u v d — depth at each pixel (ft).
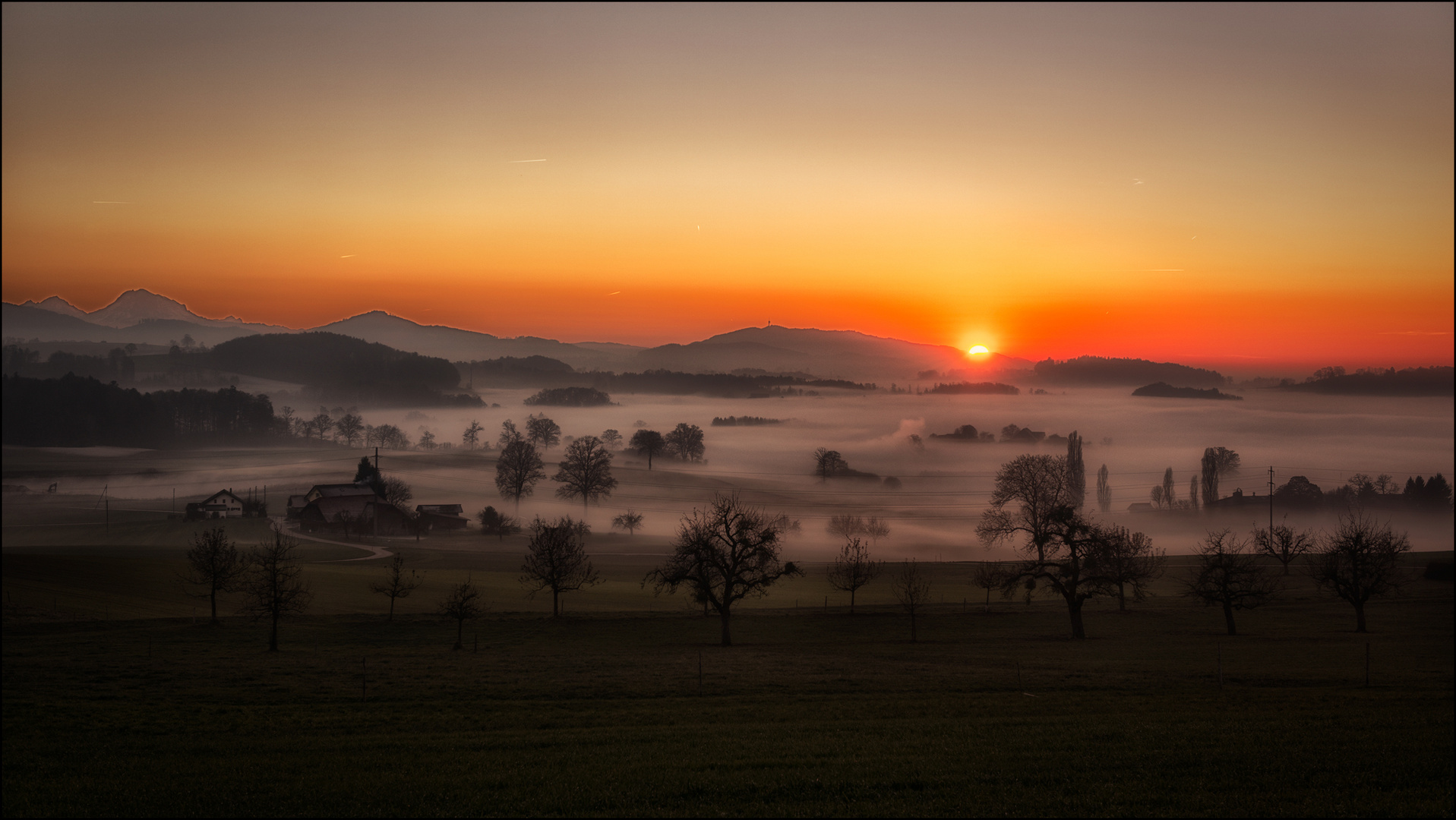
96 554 391.86
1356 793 88.53
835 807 86.02
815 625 247.29
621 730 119.75
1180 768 97.50
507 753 107.45
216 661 184.14
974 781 93.45
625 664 180.45
